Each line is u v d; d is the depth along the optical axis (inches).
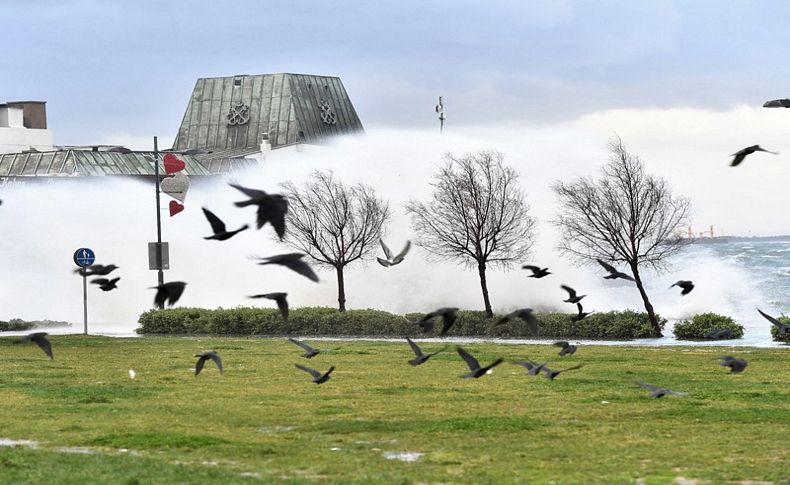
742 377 1788.9
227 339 2829.7
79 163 5088.6
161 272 3122.5
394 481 967.6
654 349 2345.0
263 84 7534.5
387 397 1578.5
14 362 2145.7
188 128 7618.1
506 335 2851.9
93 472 1002.1
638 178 3186.5
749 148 990.4
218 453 1117.7
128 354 2329.0
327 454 1111.6
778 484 954.7
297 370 1966.0
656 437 1210.0
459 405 1485.0
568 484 953.5
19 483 957.2
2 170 5206.7
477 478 982.4
